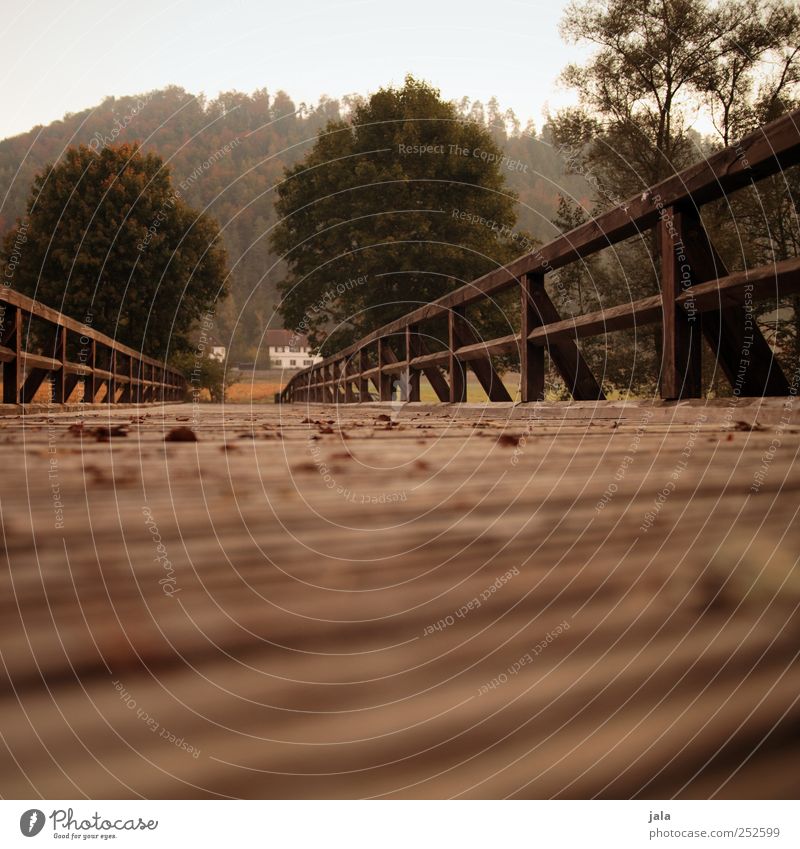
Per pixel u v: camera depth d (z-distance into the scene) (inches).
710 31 633.6
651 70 669.3
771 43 609.0
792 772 14.0
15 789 13.4
